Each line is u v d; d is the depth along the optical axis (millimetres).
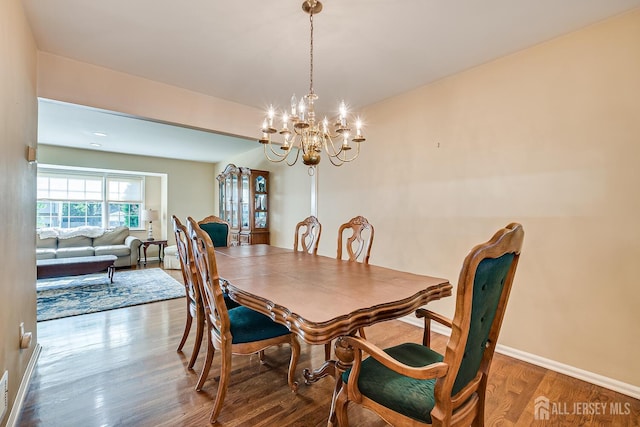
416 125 3002
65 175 5969
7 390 1433
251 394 1789
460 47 2271
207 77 2812
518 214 2301
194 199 7113
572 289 2051
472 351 1044
